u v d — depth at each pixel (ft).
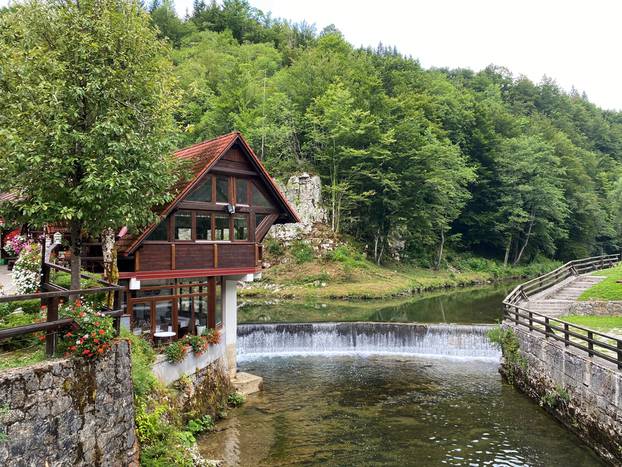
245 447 43.42
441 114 211.82
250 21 358.84
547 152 208.13
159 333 47.83
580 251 241.76
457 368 73.26
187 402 45.29
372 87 180.86
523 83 411.13
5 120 30.48
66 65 32.12
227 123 180.86
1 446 20.81
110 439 27.43
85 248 51.78
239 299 126.21
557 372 51.19
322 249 155.84
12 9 34.65
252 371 70.90
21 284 42.34
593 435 43.45
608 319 75.46
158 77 38.65
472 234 218.59
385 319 101.40
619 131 394.73
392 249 183.11
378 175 157.89
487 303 125.90
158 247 47.01
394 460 41.63
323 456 42.06
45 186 30.99
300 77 193.88
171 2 357.20
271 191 59.11
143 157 34.32
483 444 45.11
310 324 85.10
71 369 25.08
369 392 60.85
